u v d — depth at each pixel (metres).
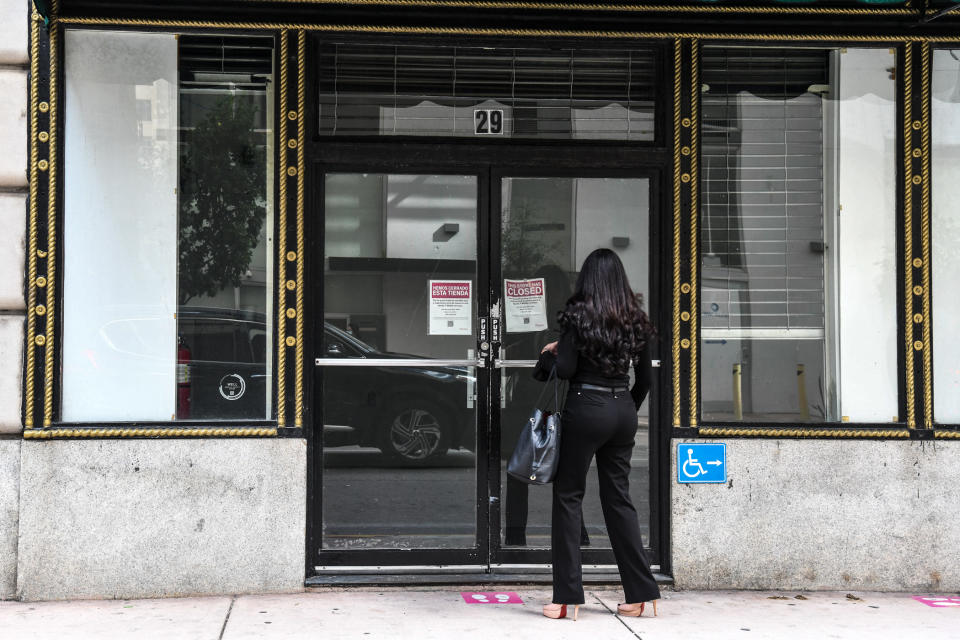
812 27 5.46
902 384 5.48
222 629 4.47
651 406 5.43
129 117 5.20
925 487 5.38
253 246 5.25
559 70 5.50
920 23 5.43
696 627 4.59
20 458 4.97
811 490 5.35
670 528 5.33
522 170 5.46
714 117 5.53
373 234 5.38
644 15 5.36
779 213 5.54
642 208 5.51
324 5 5.22
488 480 5.40
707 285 5.49
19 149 5.00
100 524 5.00
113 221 5.17
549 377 4.85
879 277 5.55
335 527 5.32
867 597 5.23
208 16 5.18
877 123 5.57
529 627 4.53
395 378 5.38
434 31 5.31
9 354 4.98
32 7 5.02
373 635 4.38
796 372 5.51
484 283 5.43
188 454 5.06
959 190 5.59
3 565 4.95
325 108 5.37
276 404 5.18
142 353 5.17
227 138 5.26
